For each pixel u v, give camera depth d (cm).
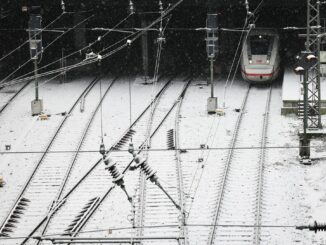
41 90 8088
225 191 5191
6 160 5909
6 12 8519
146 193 5166
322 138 6125
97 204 5025
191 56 9506
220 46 9419
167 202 5016
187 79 8519
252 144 6094
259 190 5128
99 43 9981
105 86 8206
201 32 9662
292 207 4922
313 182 5303
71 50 9738
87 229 4706
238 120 6681
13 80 8500
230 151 5831
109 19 9712
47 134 6494
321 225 3162
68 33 9762
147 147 6009
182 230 4538
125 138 6309
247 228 4609
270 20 9625
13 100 7669
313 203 4969
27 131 6600
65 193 5272
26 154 6009
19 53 9525
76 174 5591
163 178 5434
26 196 5244
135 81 8438
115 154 5925
